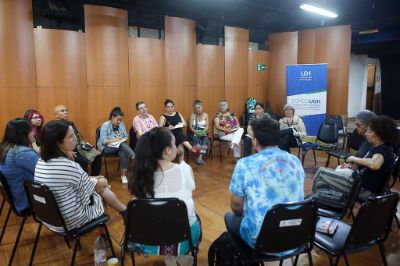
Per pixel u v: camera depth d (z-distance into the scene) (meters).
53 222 1.94
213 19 6.96
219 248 1.89
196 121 5.50
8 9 4.32
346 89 7.06
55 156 1.94
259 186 1.62
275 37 7.54
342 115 7.13
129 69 5.52
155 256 2.44
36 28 4.63
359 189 2.33
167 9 6.30
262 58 7.52
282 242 1.63
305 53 7.42
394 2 7.06
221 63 6.70
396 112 12.56
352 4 7.17
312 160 5.55
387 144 2.50
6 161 2.27
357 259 2.43
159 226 1.71
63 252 2.51
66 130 1.96
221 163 5.33
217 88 6.69
